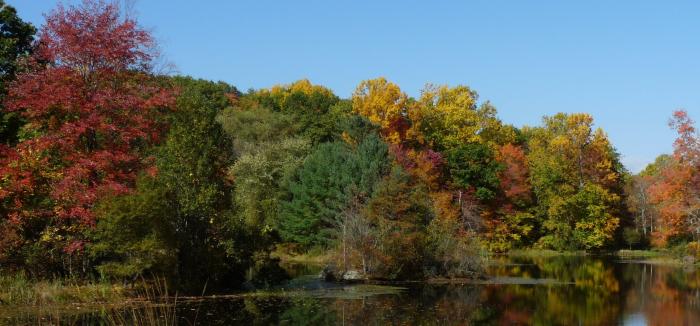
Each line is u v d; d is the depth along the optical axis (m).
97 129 23.75
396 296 27.06
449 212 46.09
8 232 21.58
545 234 68.44
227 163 27.53
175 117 25.98
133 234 22.02
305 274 36.72
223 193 26.75
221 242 26.19
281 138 60.50
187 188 25.02
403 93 63.38
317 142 63.75
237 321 19.41
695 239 49.66
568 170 69.56
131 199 21.75
